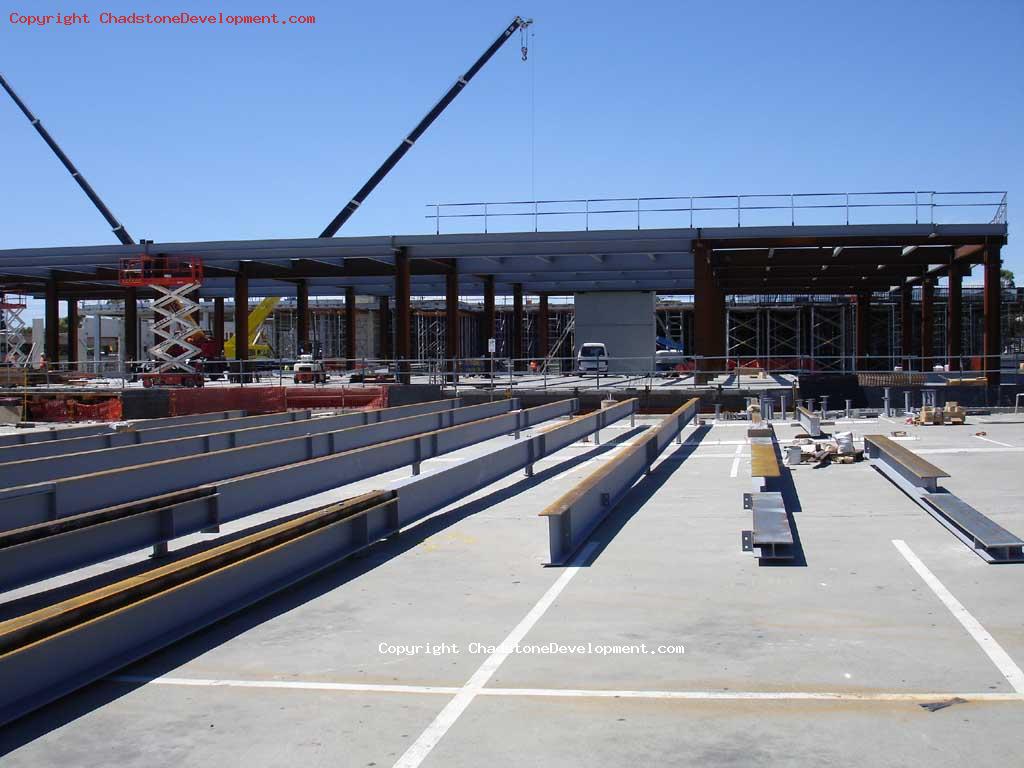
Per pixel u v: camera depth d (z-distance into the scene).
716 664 6.15
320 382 42.50
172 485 11.66
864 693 5.57
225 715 5.44
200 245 37.34
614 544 10.05
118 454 14.12
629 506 12.41
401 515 10.32
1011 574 8.32
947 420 22.72
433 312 73.75
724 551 9.59
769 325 64.00
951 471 14.60
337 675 6.08
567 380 43.62
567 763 4.71
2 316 58.12
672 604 7.65
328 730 5.19
